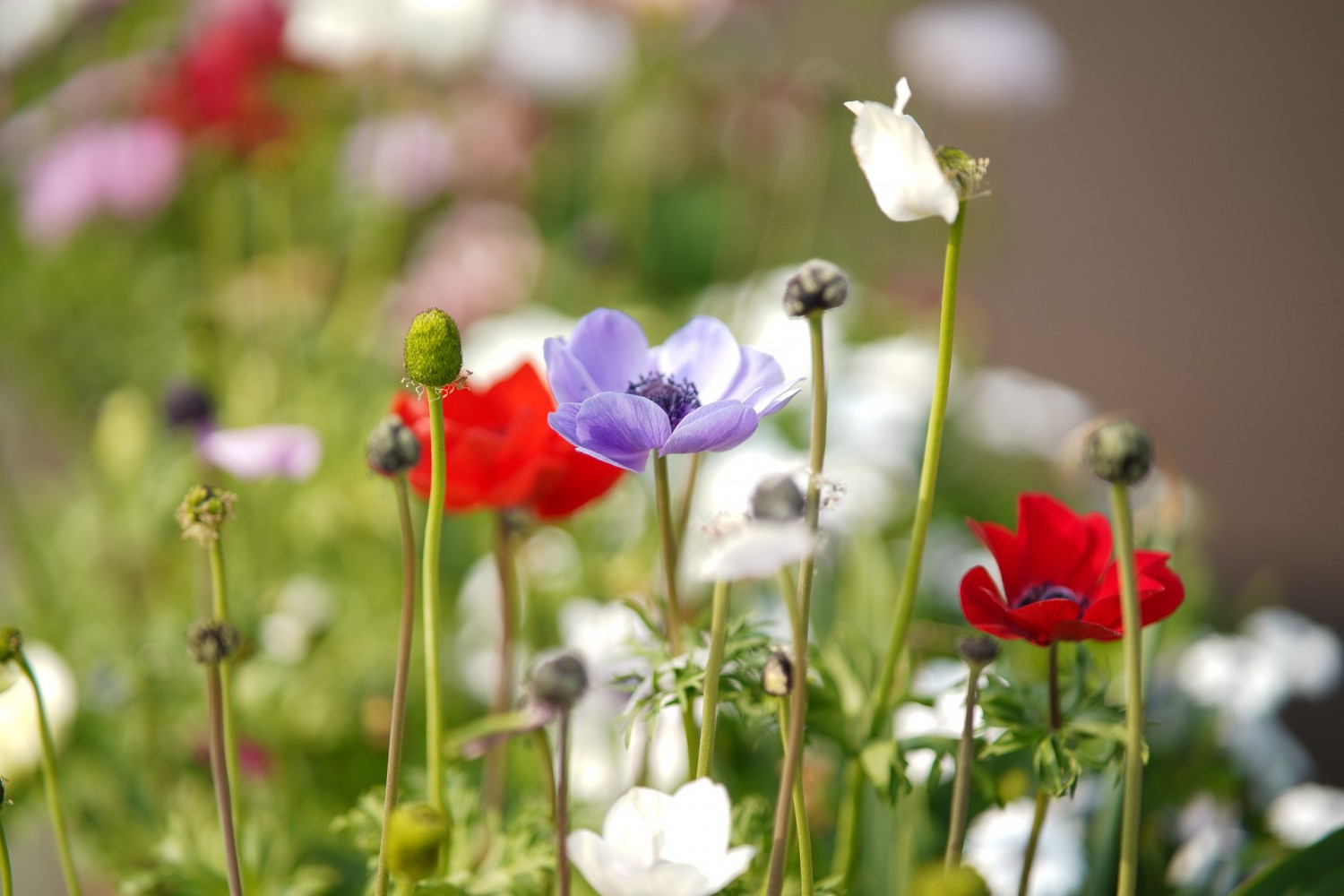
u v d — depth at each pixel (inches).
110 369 98.8
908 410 81.5
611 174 110.4
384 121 97.7
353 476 72.0
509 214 104.2
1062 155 208.7
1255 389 175.6
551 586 64.2
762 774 54.6
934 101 116.1
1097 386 173.8
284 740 58.5
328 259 99.6
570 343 48.8
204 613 59.2
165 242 104.0
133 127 90.5
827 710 49.3
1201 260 193.3
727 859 45.5
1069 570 49.1
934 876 45.8
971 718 47.3
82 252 100.7
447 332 46.1
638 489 69.9
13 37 86.6
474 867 50.3
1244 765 56.9
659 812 46.0
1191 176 204.7
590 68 100.7
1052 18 224.5
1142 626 47.6
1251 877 49.2
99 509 77.4
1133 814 45.7
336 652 63.6
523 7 100.3
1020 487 84.8
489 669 62.9
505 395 51.9
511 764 56.3
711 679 46.3
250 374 82.0
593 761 55.9
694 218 115.0
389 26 82.4
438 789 48.6
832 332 85.5
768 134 104.6
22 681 54.4
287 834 55.1
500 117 105.3
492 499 50.7
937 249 114.1
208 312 81.6
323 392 78.5
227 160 88.5
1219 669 57.6
